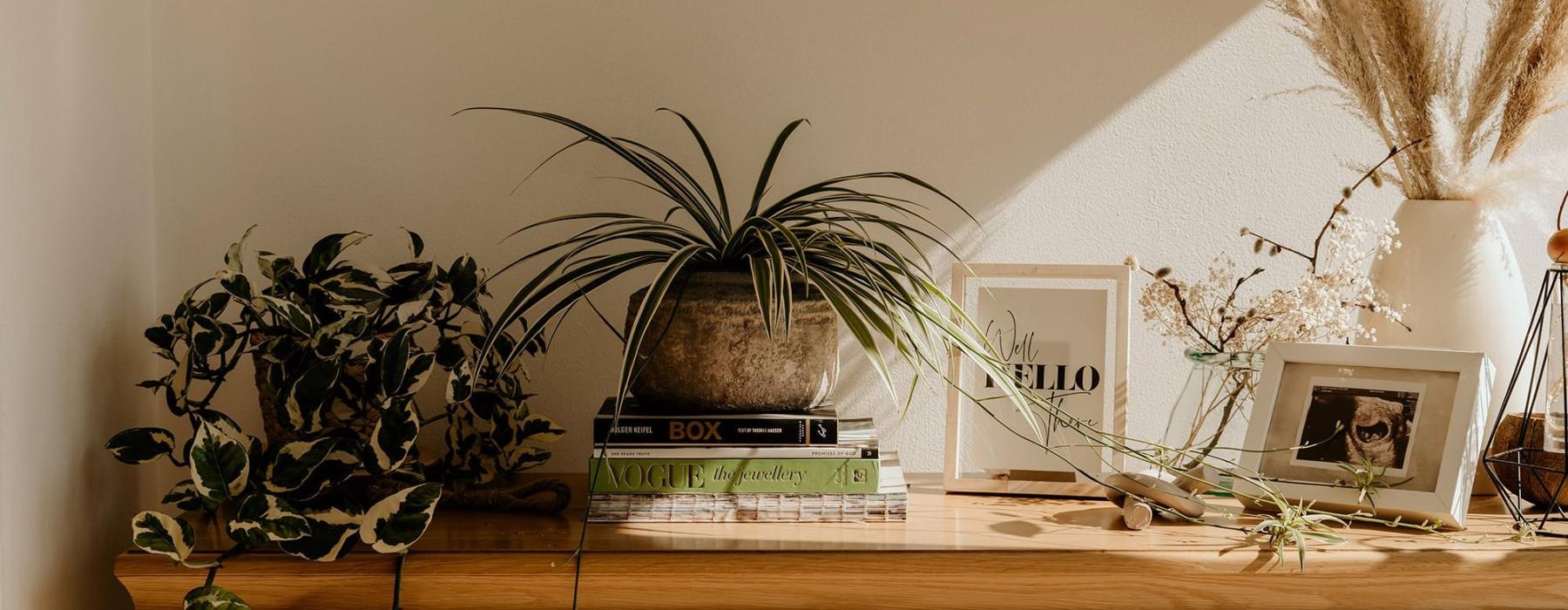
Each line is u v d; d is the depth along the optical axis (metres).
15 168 1.03
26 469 1.05
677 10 1.43
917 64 1.45
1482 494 1.30
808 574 1.06
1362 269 1.47
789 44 1.44
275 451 1.13
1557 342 1.17
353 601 1.05
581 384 1.47
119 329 1.28
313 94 1.41
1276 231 1.48
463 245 1.44
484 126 1.43
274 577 1.04
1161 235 1.48
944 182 1.46
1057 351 1.34
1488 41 1.25
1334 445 1.19
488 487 1.26
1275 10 1.46
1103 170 1.47
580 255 1.45
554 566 1.05
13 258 1.02
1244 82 1.46
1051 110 1.46
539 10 1.42
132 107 1.32
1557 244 1.12
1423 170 1.28
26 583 1.05
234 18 1.39
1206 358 1.25
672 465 1.17
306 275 1.20
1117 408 1.32
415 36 1.42
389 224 1.43
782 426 1.18
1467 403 1.14
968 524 1.19
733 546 1.09
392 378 1.11
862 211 1.46
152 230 1.39
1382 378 1.18
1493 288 1.26
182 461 1.42
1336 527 1.16
